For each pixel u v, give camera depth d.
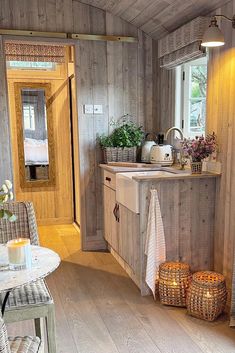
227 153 2.70
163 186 2.77
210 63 2.86
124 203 3.11
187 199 2.84
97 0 3.53
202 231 2.93
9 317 1.75
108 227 3.79
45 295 1.80
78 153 3.91
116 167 3.52
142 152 3.87
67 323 2.46
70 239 4.38
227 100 2.66
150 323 2.44
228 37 2.61
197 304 2.44
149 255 2.72
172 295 2.62
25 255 1.59
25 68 4.71
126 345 2.20
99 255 3.81
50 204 5.04
